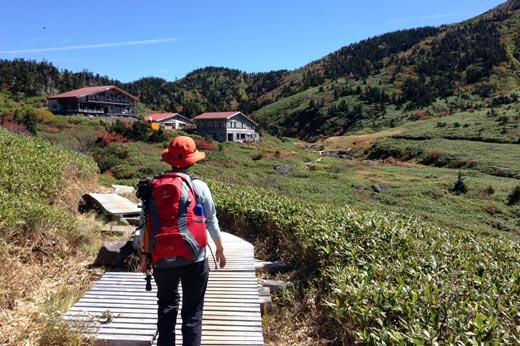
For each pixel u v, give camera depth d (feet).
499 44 448.65
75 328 12.52
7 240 18.95
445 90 372.38
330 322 15.30
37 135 126.93
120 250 20.74
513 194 90.07
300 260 22.04
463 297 13.79
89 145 123.13
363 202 80.18
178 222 10.23
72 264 20.29
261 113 469.98
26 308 14.93
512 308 12.71
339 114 383.65
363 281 14.32
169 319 10.84
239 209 29.78
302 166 152.15
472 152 169.07
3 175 28.30
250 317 14.60
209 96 603.67
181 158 11.01
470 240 24.29
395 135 237.45
